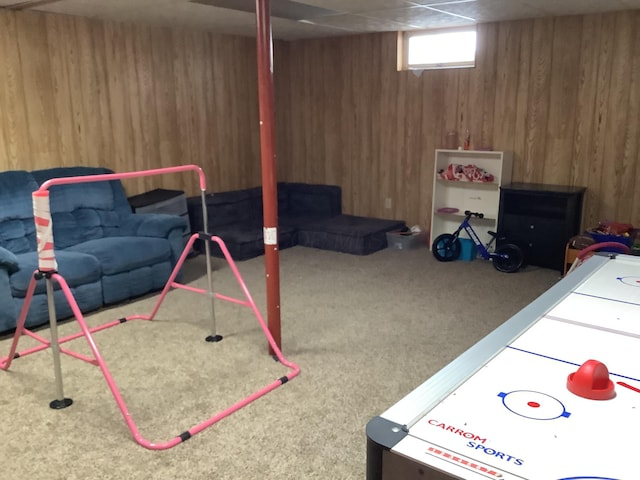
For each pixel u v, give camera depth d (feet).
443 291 14.49
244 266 17.04
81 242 14.56
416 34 18.98
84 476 7.23
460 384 4.58
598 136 15.93
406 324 12.28
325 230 18.95
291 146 22.68
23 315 9.51
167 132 18.43
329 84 21.12
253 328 12.17
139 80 17.38
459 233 18.53
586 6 14.37
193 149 19.35
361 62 20.15
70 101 15.71
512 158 17.42
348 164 21.29
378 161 20.48
